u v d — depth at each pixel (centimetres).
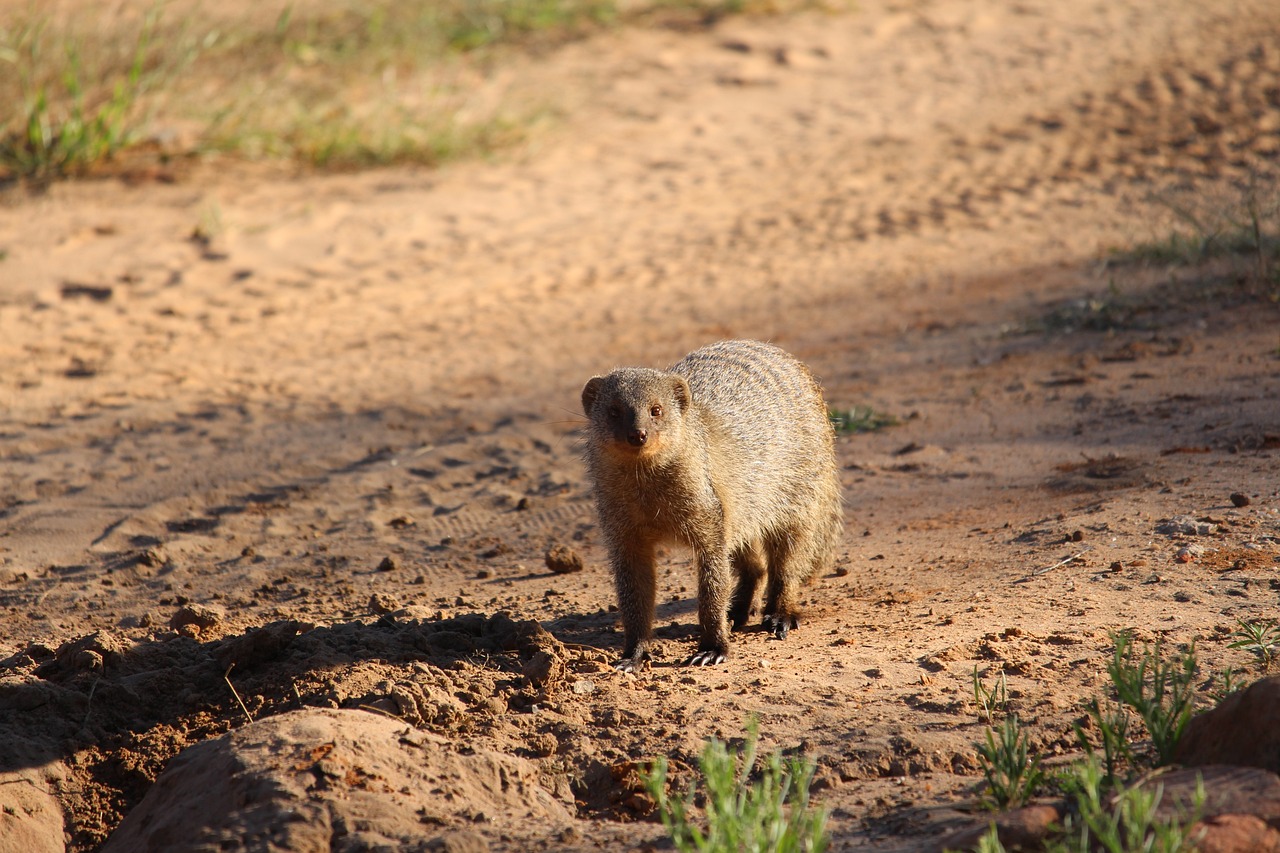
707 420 845
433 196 2428
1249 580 759
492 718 643
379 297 1994
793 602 885
